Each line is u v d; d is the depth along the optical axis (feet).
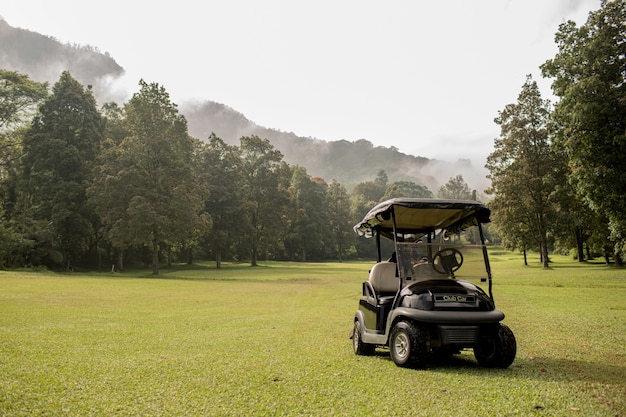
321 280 119.44
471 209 24.07
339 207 348.59
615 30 83.15
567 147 85.05
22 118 179.73
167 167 152.66
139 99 152.56
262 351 26.40
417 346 20.83
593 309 50.62
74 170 158.71
